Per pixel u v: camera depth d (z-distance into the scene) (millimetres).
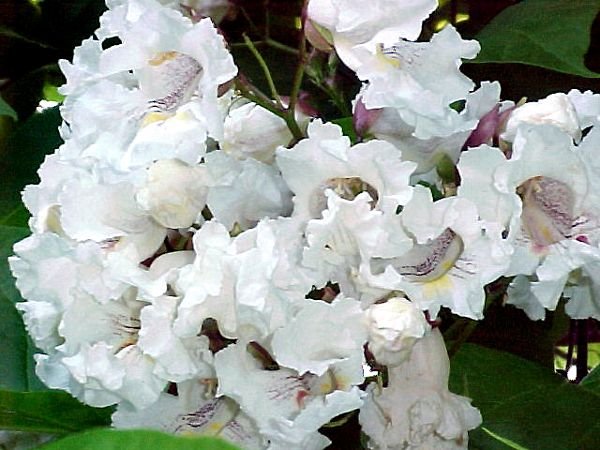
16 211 502
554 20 500
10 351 431
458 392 451
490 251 349
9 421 387
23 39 594
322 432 400
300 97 446
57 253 349
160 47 361
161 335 340
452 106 450
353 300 338
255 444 363
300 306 335
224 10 453
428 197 344
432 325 374
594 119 385
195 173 357
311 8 372
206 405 368
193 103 357
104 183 355
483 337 526
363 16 363
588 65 585
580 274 384
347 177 355
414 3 361
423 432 365
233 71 352
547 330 522
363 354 342
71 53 606
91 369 342
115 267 345
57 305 355
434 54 370
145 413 361
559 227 372
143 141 352
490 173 349
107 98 368
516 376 457
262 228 337
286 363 333
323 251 343
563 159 357
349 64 370
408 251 354
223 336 348
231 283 335
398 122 374
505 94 543
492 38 506
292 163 350
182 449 235
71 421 388
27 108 614
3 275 450
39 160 521
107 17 377
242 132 388
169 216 357
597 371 479
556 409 442
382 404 366
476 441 434
